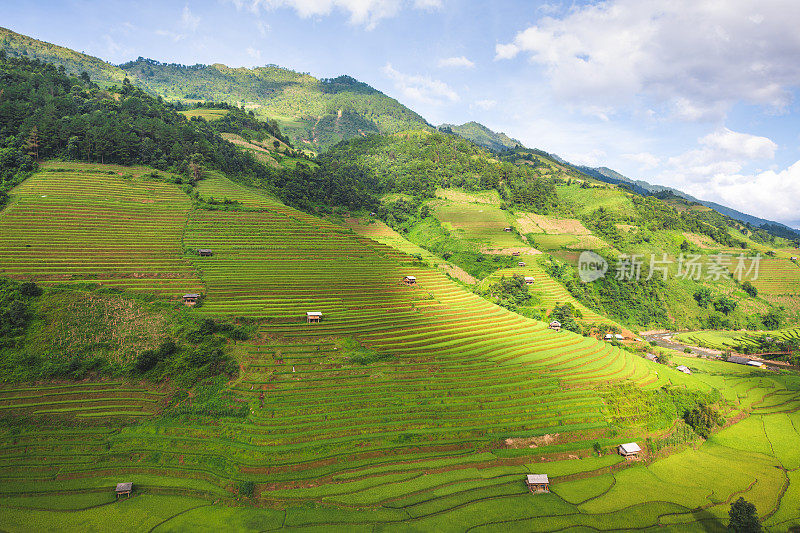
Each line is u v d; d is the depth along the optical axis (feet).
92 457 174.50
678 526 159.84
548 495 175.42
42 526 141.79
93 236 312.29
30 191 341.41
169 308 259.60
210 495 165.58
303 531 148.36
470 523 156.25
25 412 185.88
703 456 216.54
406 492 171.22
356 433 200.44
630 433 223.51
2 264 262.06
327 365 243.19
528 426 218.59
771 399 285.84
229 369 226.38
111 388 205.26
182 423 195.21
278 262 346.54
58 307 236.22
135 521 147.23
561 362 287.69
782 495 183.11
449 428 209.15
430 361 262.67
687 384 290.35
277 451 184.96
